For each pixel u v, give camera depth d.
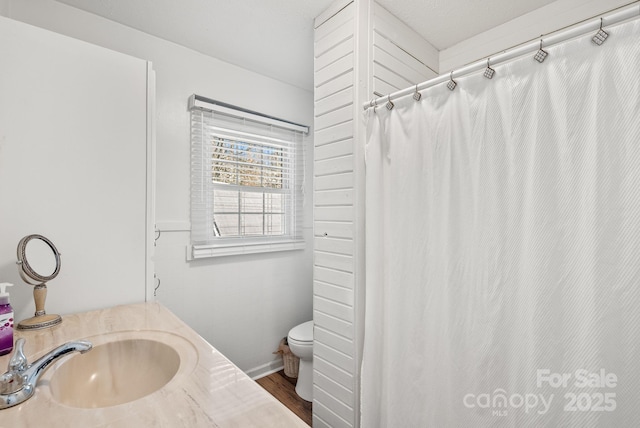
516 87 0.98
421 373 1.21
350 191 1.46
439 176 1.17
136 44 1.79
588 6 1.45
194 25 1.76
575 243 0.87
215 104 2.08
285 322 2.49
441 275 1.16
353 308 1.44
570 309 0.87
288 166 2.53
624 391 0.79
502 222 1.01
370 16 1.50
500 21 1.71
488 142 1.04
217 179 2.12
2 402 0.60
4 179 1.03
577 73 0.87
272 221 2.44
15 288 1.05
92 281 1.19
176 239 1.93
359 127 1.44
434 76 1.95
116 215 1.25
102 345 0.92
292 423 0.56
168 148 1.90
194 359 0.81
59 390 0.78
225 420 0.56
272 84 2.42
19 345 0.68
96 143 1.21
